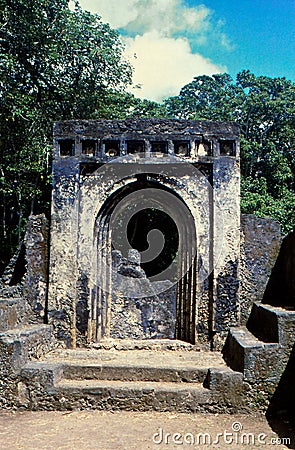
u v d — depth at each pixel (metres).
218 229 8.16
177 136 8.27
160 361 7.44
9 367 6.66
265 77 27.38
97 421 6.22
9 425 6.07
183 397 6.58
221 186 8.22
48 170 16.34
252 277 8.32
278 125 25.16
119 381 6.98
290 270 7.88
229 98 27.28
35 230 8.39
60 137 8.34
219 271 8.11
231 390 6.55
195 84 31.03
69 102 16.97
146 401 6.61
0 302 7.10
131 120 8.30
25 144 15.84
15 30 15.52
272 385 6.54
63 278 8.16
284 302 8.04
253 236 8.38
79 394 6.64
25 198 17.86
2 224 19.56
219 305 8.08
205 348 8.09
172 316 11.88
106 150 8.36
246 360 6.56
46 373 6.67
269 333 7.01
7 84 14.29
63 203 8.27
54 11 16.11
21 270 8.67
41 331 7.54
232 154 8.29
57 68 16.80
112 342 8.29
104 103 17.75
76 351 7.90
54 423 6.14
